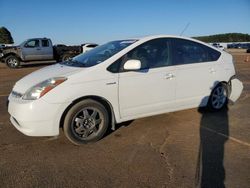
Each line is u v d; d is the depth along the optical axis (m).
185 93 5.36
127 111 4.74
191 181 3.38
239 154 4.11
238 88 6.32
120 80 4.56
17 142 4.56
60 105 4.12
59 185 3.30
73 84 4.20
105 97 4.46
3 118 5.79
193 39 5.63
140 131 5.04
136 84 4.71
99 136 4.54
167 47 5.19
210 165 3.77
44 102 4.06
